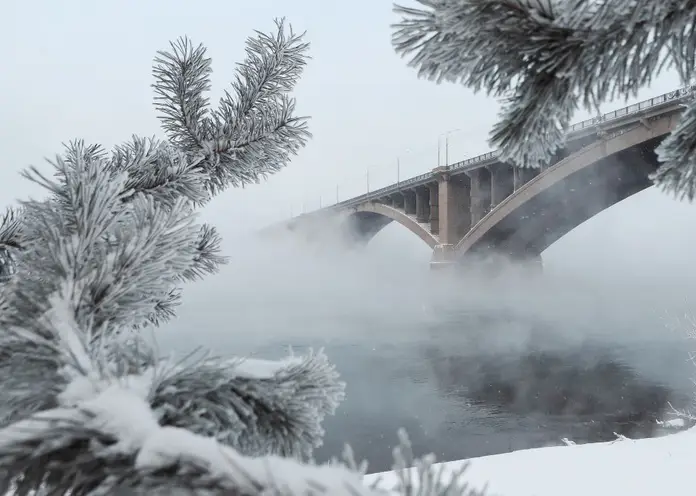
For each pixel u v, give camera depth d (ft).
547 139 4.16
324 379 3.02
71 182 2.93
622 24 3.48
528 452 28.09
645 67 3.67
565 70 3.69
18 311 2.55
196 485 1.69
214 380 2.51
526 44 3.68
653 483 22.17
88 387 2.21
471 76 3.97
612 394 64.44
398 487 1.55
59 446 1.85
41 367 2.30
